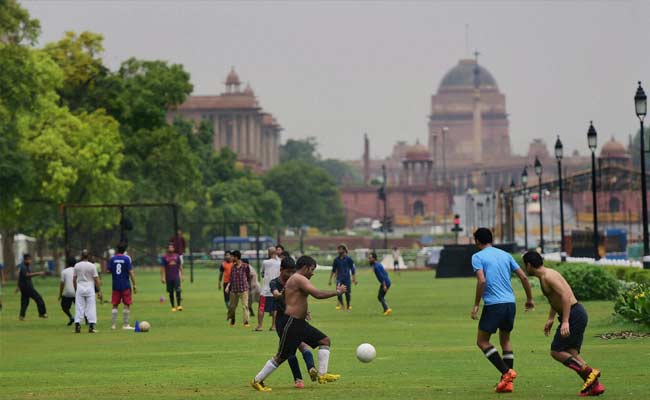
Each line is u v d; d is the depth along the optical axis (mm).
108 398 37469
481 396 35938
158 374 45375
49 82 169500
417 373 43906
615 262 116625
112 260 73688
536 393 36562
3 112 145375
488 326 37875
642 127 94188
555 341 37156
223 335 66812
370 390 38375
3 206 149375
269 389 39344
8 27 150500
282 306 40719
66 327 77125
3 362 52500
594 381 35500
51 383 43062
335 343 59156
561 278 37406
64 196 164500
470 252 166875
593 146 122625
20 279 86062
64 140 168625
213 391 39125
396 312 86875
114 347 59969
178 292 93125
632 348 51375
